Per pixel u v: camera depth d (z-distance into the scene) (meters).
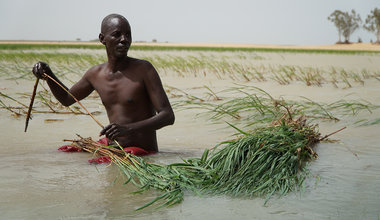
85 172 2.98
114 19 3.46
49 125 4.91
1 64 14.48
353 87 8.42
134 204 2.34
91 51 31.73
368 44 97.94
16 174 2.92
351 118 5.05
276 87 8.59
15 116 5.41
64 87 3.63
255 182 2.67
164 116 3.40
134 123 3.29
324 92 7.64
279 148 3.06
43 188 2.62
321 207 2.27
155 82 3.48
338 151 3.55
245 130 4.53
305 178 2.79
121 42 3.41
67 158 3.39
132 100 3.49
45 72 3.53
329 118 5.07
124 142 3.52
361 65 16.53
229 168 2.78
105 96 3.57
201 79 10.57
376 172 2.93
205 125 4.91
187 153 3.58
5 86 8.59
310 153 3.39
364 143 3.83
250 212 2.20
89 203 2.35
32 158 3.38
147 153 3.47
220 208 2.27
